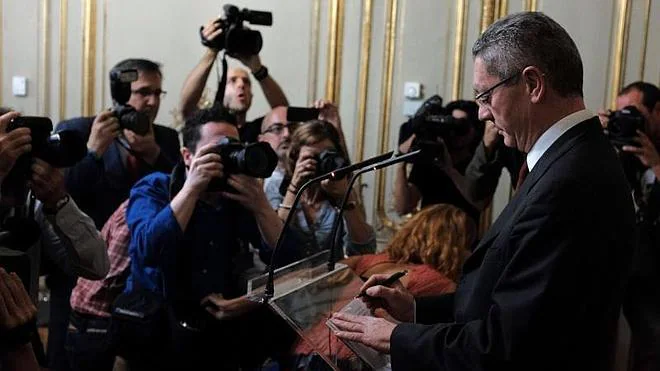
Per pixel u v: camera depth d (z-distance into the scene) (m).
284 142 2.89
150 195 2.34
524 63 1.48
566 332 1.39
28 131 1.74
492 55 1.51
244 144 2.22
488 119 1.56
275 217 2.27
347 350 1.68
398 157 1.76
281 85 4.47
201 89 3.37
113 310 2.16
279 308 1.67
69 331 2.49
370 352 1.63
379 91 4.34
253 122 3.51
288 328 2.22
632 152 2.77
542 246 1.41
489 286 1.51
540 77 1.48
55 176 1.93
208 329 2.19
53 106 4.65
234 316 2.19
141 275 2.25
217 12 4.53
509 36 1.50
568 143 1.48
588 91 4.09
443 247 2.29
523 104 1.50
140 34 4.59
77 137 1.85
